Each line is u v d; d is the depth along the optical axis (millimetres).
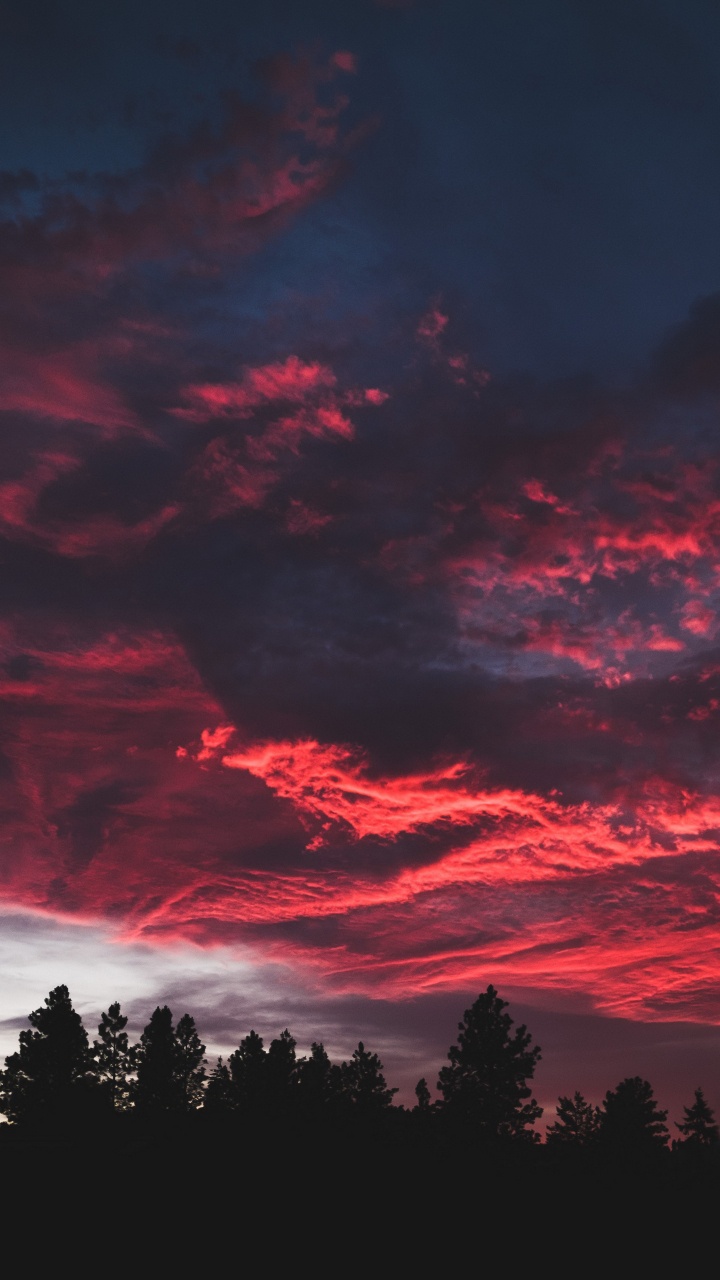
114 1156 54438
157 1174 52125
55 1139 58406
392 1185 54094
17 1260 42281
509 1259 47344
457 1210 52031
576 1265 47500
